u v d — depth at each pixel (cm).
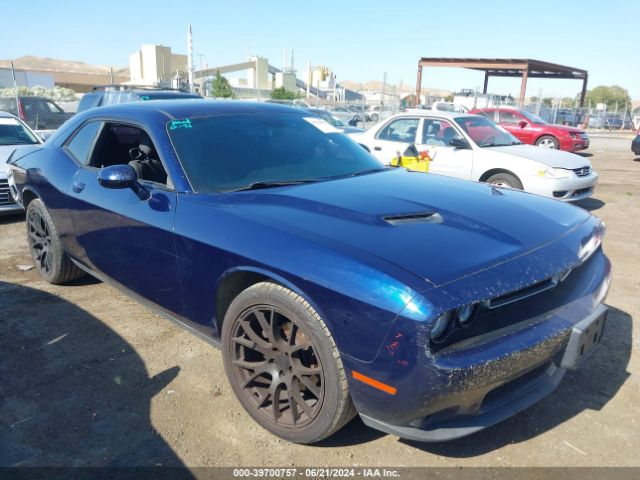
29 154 462
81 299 433
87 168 383
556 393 299
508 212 280
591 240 275
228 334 273
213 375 320
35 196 458
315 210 267
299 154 354
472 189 323
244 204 280
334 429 240
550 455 249
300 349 244
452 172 811
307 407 248
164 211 300
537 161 751
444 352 206
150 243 309
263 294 249
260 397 268
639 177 1216
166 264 302
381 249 226
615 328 381
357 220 254
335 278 221
